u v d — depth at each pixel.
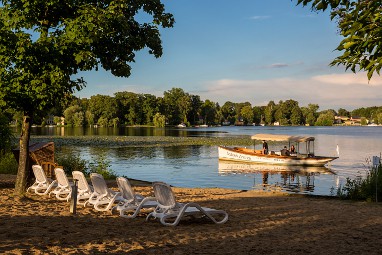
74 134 87.56
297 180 28.00
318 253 6.86
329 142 70.81
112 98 162.50
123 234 7.77
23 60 11.16
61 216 9.38
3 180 17.06
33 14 11.78
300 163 36.75
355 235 8.28
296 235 8.20
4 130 24.91
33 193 13.28
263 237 7.96
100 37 11.33
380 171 15.05
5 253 6.13
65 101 13.33
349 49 4.22
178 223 9.05
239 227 8.87
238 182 26.83
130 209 9.72
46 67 11.57
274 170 34.00
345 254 6.82
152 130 122.25
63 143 58.38
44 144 17.67
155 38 13.80
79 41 10.91
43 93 11.38
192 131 117.81
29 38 10.98
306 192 22.58
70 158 24.14
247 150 42.25
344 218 10.30
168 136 81.69
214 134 95.06
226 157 39.22
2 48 10.87
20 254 6.11
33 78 11.59
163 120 161.12
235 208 11.84
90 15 11.02
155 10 13.76
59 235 7.44
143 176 28.53
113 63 13.57
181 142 62.28
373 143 67.81
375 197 14.13
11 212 9.69
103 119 156.12
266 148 40.66
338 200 14.27
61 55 11.53
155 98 170.88
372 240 7.85
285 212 11.18
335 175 30.64
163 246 6.99
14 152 17.70
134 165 34.50
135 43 13.49
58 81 11.40
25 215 9.35
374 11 3.94
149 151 47.44
